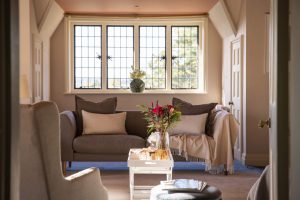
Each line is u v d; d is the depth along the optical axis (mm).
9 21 1316
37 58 7051
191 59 8438
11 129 1331
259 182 3205
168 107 4445
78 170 6188
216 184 5281
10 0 1319
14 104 1367
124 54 8430
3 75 1301
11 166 1339
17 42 1405
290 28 1813
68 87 8273
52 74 8234
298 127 1742
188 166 6570
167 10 7961
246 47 6488
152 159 4121
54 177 2572
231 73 7430
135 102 8219
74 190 2766
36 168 2471
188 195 3088
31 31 6566
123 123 6191
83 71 8422
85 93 8195
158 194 3154
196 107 6289
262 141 6500
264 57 6469
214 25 8156
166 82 8414
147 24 8375
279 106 1848
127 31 8414
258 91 6492
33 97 6707
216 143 5766
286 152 1841
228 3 6965
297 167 1746
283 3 1822
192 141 5828
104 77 8383
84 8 7789
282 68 1840
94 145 5730
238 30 6973
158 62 8430
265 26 6457
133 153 4496
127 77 8430
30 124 2383
